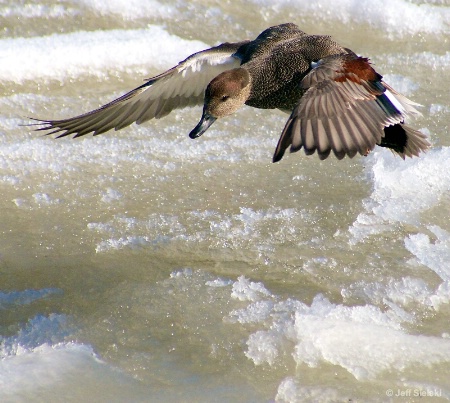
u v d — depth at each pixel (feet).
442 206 39.06
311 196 39.42
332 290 33.91
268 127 44.29
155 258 35.60
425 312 33.30
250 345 31.35
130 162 41.42
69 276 34.37
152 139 43.01
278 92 31.09
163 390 29.40
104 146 42.22
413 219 38.17
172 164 41.45
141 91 32.01
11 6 50.14
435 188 40.09
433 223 37.99
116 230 37.09
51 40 48.24
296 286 34.09
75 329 31.91
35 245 35.94
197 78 33.14
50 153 41.37
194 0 53.26
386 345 31.60
